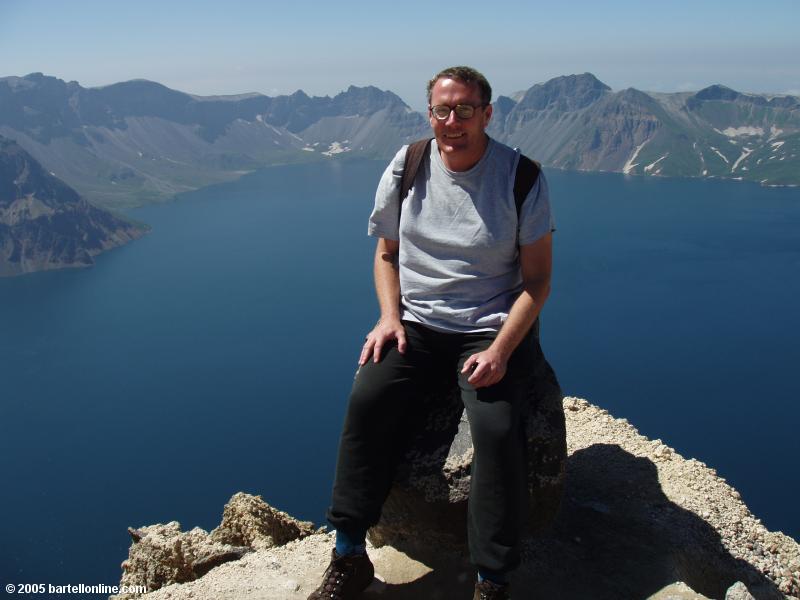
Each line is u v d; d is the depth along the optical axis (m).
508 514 1.75
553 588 1.97
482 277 1.93
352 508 1.87
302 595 1.95
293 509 44.47
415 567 2.05
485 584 1.78
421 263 1.97
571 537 2.19
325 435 57.06
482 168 1.88
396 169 1.97
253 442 56.97
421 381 1.95
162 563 2.55
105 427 63.59
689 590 1.93
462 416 2.03
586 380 65.19
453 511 1.95
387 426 1.89
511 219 1.87
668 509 2.39
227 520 2.99
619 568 2.06
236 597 1.94
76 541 44.09
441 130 1.84
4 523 47.22
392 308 2.00
